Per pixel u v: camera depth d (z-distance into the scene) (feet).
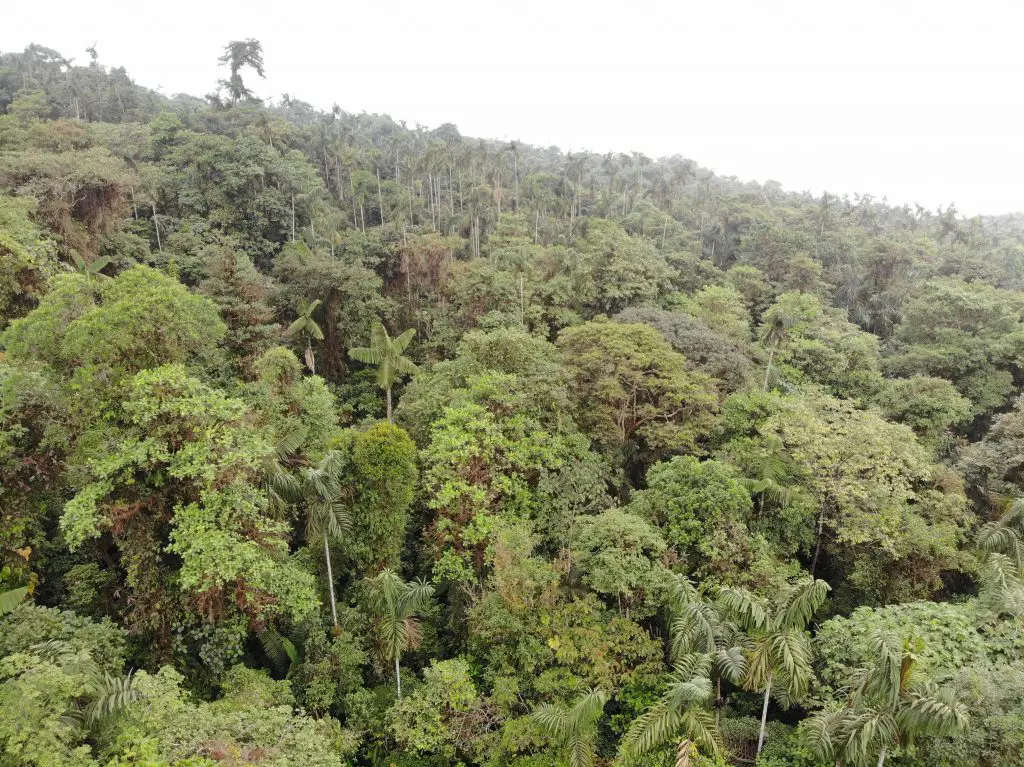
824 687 49.75
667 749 45.34
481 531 64.13
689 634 47.09
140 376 50.26
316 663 58.13
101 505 48.96
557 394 82.43
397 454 64.39
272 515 60.49
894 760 43.29
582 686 52.75
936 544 63.98
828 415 82.28
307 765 38.86
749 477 77.92
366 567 67.46
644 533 59.98
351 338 122.21
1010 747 38.19
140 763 32.27
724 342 109.19
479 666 60.34
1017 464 81.66
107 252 113.60
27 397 53.42
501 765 50.26
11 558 51.55
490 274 127.34
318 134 247.29
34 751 32.17
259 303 93.45
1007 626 49.11
